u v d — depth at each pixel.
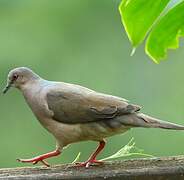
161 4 7.97
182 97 16.28
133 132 14.88
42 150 15.62
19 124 16.12
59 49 16.42
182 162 7.95
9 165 15.36
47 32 16.50
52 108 8.92
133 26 8.00
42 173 7.99
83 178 7.78
